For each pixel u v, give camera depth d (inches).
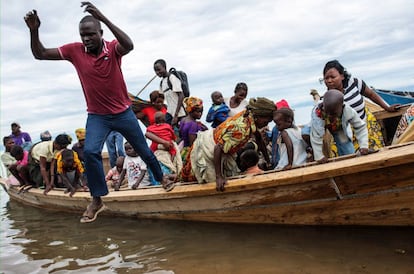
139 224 208.2
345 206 144.7
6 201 374.9
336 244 140.9
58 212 278.1
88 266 153.9
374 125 182.4
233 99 260.4
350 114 151.6
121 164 272.1
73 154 256.1
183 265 141.8
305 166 153.8
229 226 178.4
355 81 190.5
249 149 193.9
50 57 153.6
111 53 152.9
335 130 163.6
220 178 166.4
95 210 164.6
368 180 134.3
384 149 140.7
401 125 185.6
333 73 174.1
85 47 152.4
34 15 139.6
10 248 192.5
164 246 165.9
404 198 132.2
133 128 166.1
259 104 169.2
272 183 150.9
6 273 156.1
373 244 136.2
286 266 129.3
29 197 305.6
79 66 154.0
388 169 128.8
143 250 164.7
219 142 164.2
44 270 155.2
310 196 148.9
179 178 205.2
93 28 147.5
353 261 125.7
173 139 235.9
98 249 175.2
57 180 293.7
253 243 154.3
